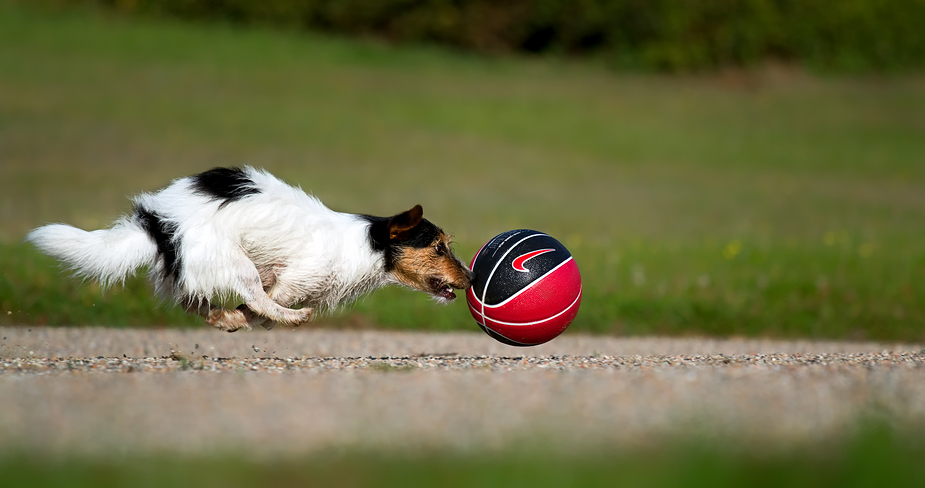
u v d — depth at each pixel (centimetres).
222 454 570
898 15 4838
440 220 2294
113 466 547
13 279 1287
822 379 766
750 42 4616
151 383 722
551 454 577
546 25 4591
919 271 1623
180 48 3956
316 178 2755
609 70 4497
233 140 3072
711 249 1827
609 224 2350
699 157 3438
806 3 4734
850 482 555
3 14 3984
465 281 900
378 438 600
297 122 3359
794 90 4444
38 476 530
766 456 579
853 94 4447
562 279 873
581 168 3175
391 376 763
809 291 1465
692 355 1007
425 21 4519
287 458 561
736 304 1391
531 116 3750
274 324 924
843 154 3584
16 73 3419
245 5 4378
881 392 724
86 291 1266
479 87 4059
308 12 4462
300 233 862
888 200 2903
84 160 2689
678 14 4578
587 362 862
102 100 3284
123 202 2278
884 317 1359
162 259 849
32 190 2352
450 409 662
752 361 868
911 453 591
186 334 1170
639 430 616
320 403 672
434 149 3250
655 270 1598
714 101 4197
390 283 941
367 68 4112
